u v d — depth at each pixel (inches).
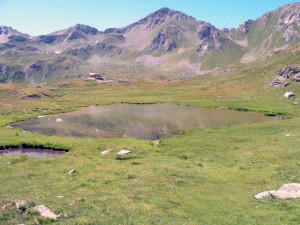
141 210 1245.1
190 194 1505.9
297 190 1459.2
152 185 1617.9
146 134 4109.3
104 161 2326.5
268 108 5703.7
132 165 2140.7
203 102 7190.0
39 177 1884.8
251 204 1390.3
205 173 1914.4
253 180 1771.7
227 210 1309.1
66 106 7190.0
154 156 2519.7
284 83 7667.3
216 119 5036.9
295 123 3900.1
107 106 7283.5
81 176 1854.1
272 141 2930.6
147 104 7495.1
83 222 1088.8
